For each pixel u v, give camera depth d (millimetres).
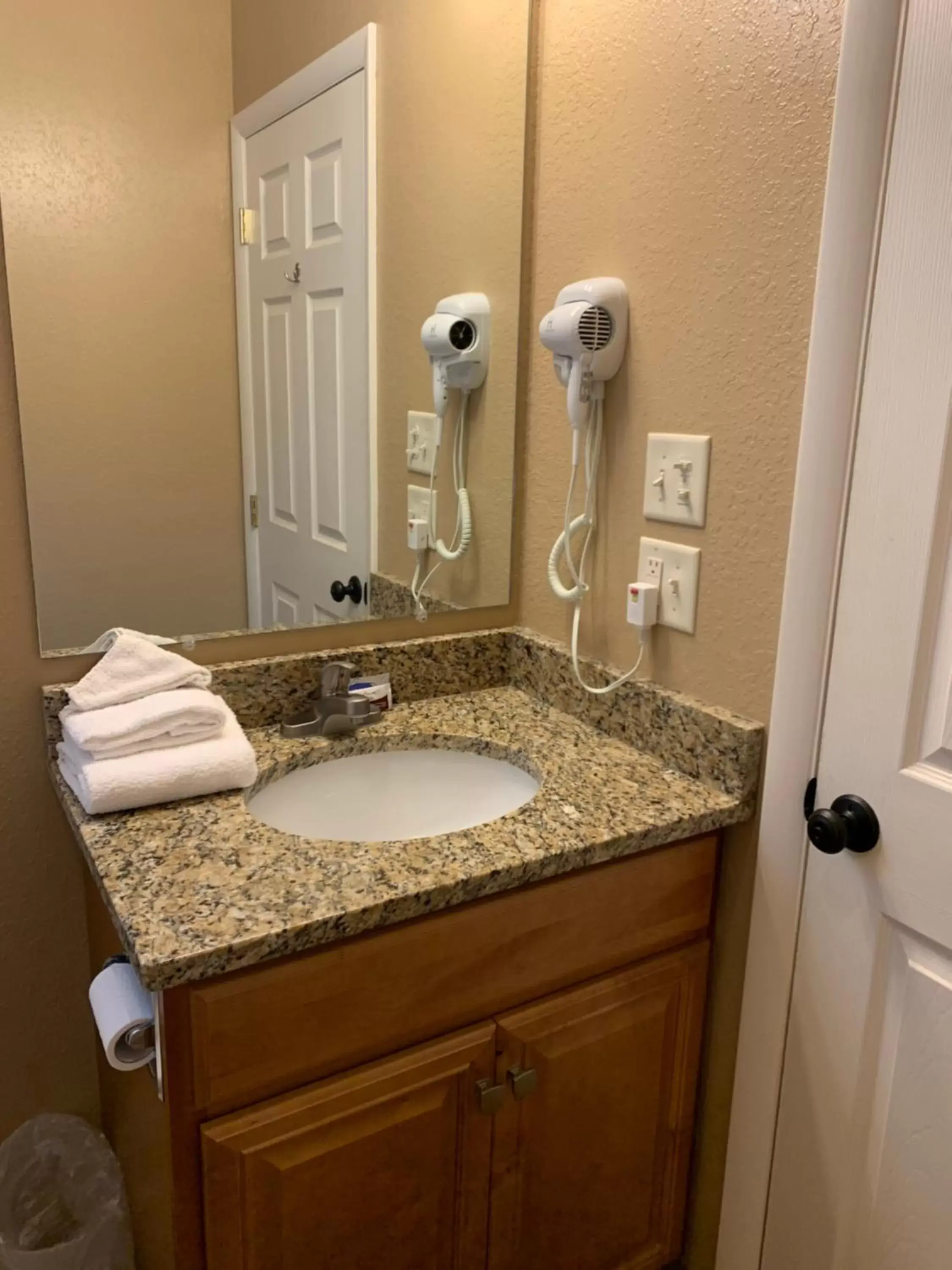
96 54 1177
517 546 1505
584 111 1252
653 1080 1227
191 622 1320
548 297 1365
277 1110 925
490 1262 1137
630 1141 1231
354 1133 975
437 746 1336
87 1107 1386
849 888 1053
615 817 1087
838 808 1032
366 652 1390
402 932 950
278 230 1329
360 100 1351
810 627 1035
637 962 1164
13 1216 1307
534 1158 1134
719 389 1103
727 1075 1251
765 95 1000
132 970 972
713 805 1121
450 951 988
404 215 1378
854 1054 1079
